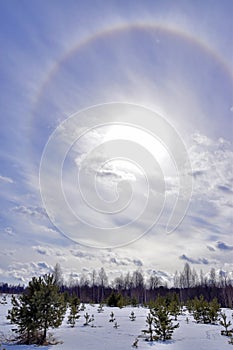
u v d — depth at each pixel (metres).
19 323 10.06
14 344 9.80
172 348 9.67
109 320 16.75
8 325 13.70
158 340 11.02
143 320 17.25
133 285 59.75
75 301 18.70
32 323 9.94
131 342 10.51
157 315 11.77
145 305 30.16
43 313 10.18
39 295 10.25
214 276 54.75
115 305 28.83
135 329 13.70
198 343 10.57
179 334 12.45
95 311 22.69
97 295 52.69
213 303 17.28
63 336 11.38
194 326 15.09
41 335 10.26
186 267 59.91
